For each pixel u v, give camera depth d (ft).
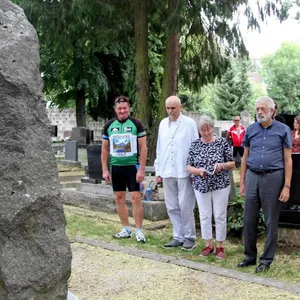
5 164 9.58
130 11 55.62
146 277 16.16
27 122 9.95
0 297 9.38
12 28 10.23
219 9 46.85
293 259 19.16
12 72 9.80
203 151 19.52
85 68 91.25
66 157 58.18
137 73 54.29
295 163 21.11
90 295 14.51
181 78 60.75
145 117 53.98
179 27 47.09
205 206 19.57
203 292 14.69
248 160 17.47
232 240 22.82
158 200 28.25
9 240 9.50
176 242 21.12
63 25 52.75
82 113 98.27
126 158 21.77
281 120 31.01
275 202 17.06
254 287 15.05
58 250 10.10
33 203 9.73
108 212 29.91
